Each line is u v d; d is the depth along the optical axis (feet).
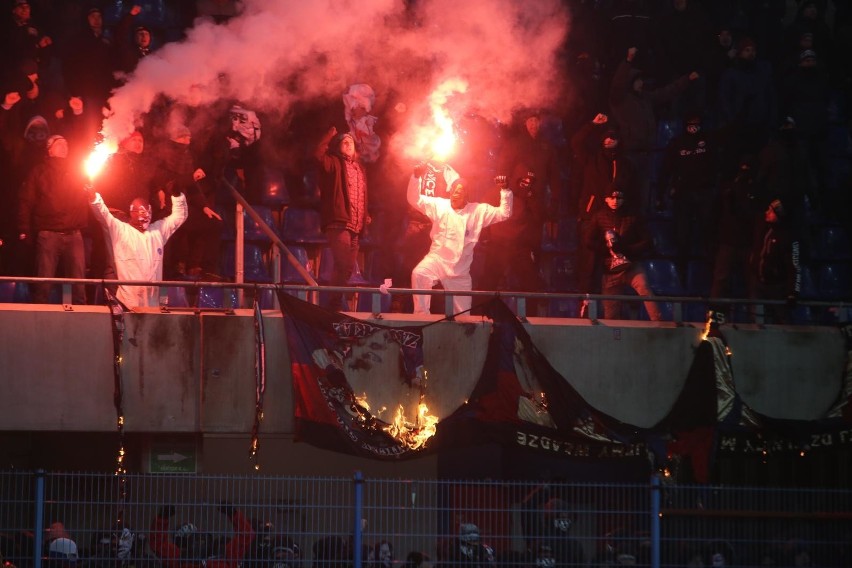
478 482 172.65
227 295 198.59
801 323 258.78
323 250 252.83
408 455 194.49
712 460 205.26
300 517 174.91
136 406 191.62
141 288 198.80
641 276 223.10
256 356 193.98
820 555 176.04
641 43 273.33
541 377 201.77
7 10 234.58
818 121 272.31
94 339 191.21
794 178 253.65
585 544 171.94
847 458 227.40
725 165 257.75
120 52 238.68
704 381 208.95
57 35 260.21
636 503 174.70
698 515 180.04
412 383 199.11
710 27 280.10
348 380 196.95
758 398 213.46
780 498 186.70
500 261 232.12
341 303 215.92
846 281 266.98
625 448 202.69
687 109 270.05
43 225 203.51
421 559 172.04
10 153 222.28
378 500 183.62
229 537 170.09
